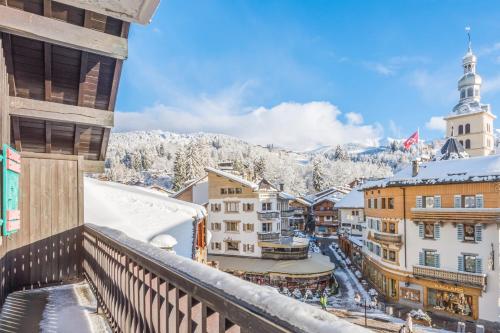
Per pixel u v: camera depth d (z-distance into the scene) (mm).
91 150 8766
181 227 14641
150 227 13891
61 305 5965
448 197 21984
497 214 19359
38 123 7551
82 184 8398
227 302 1708
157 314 2867
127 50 6227
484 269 20125
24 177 7523
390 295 25641
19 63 6551
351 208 47188
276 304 1409
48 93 6848
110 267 5000
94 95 7492
